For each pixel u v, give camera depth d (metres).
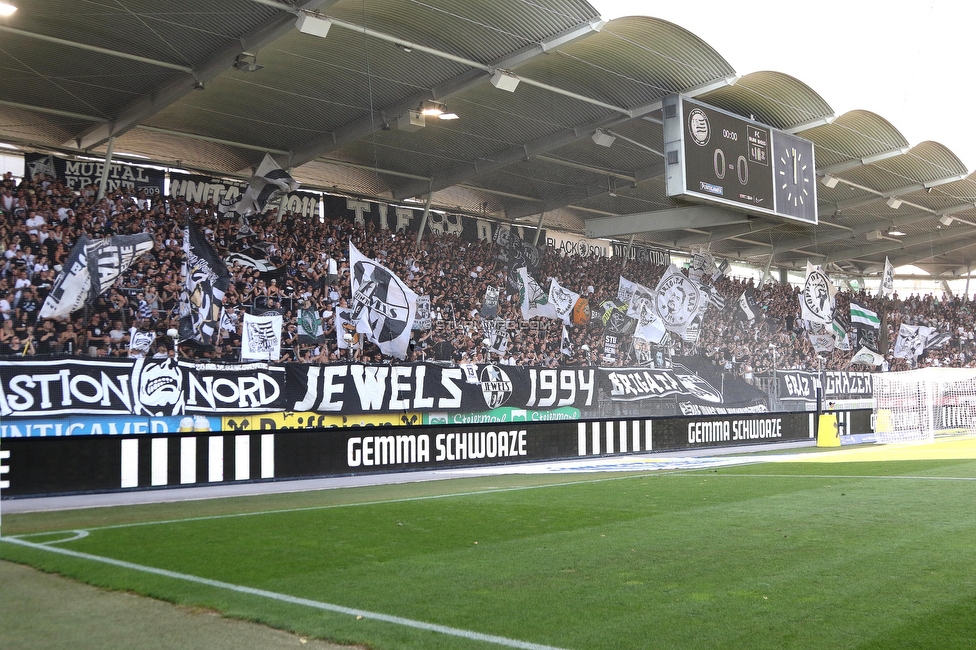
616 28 15.14
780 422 24.17
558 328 22.14
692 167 18.12
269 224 18.77
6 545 7.57
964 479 12.19
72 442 12.15
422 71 15.98
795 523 8.18
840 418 24.89
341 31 14.10
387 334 16.91
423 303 19.86
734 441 22.72
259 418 14.57
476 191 23.89
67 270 14.45
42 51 14.17
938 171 24.97
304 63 15.31
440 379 17.02
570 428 18.88
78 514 9.85
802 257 36.03
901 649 4.11
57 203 16.08
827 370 26.89
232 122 17.84
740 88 18.94
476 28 14.49
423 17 14.02
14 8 11.85
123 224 16.64
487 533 7.93
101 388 13.00
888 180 25.69
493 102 17.80
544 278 23.62
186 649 4.27
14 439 11.63
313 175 20.86
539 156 20.80
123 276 15.80
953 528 7.70
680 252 29.31
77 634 4.57
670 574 5.91
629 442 20.09
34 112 16.41
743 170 19.53
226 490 12.70
